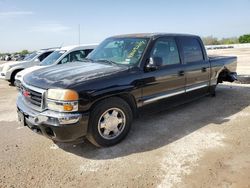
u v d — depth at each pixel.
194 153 3.56
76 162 3.40
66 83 3.39
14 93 8.55
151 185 2.85
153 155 3.54
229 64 6.76
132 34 5.05
